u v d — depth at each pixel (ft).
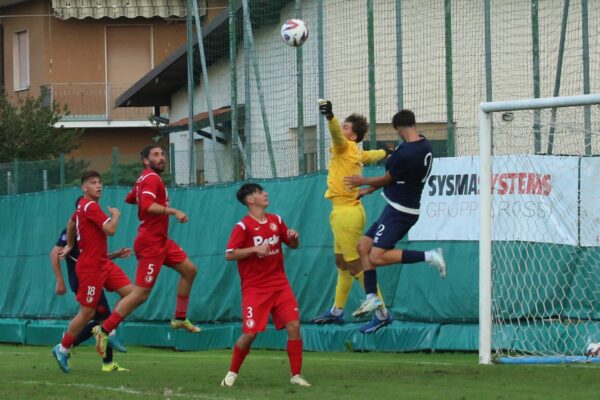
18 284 138.00
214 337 115.75
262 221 70.59
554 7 121.39
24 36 276.41
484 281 84.53
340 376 76.13
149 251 87.86
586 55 105.81
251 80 141.69
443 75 122.72
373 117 108.99
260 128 140.05
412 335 101.35
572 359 83.46
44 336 132.67
